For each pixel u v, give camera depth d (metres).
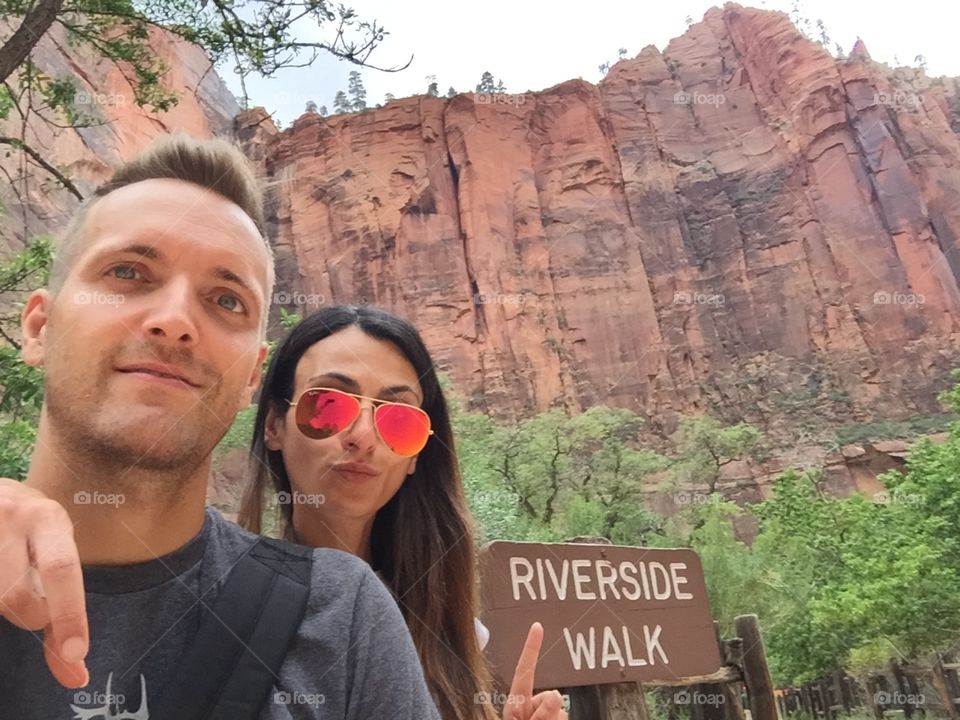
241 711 0.81
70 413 0.81
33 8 4.40
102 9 4.58
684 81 56.88
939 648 9.98
